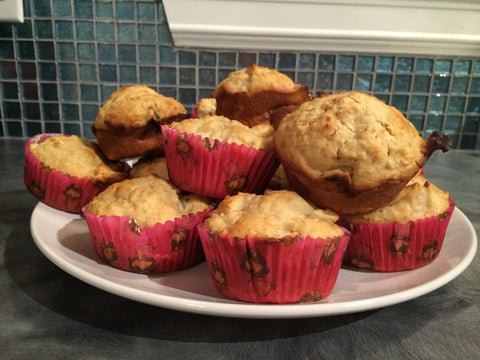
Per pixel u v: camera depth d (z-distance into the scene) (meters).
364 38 0.47
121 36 0.48
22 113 0.51
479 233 0.28
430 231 0.21
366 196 0.20
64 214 0.27
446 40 0.48
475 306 0.19
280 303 0.18
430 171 0.46
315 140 0.20
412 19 0.47
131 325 0.17
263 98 0.25
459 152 0.54
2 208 0.30
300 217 0.19
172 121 0.26
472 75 0.50
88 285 0.20
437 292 0.21
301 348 0.16
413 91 0.51
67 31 0.48
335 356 0.16
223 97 0.26
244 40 0.48
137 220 0.20
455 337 0.17
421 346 0.16
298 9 0.46
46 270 0.22
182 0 0.45
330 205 0.21
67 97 0.50
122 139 0.26
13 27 0.48
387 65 0.49
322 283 0.18
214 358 0.16
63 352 0.16
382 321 0.18
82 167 0.26
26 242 0.25
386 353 0.16
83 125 0.51
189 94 0.50
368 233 0.21
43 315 0.18
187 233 0.21
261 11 0.46
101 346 0.16
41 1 0.47
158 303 0.16
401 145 0.19
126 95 0.27
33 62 0.49
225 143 0.22
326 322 0.18
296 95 0.25
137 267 0.21
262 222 0.18
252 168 0.22
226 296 0.19
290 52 0.49
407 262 0.21
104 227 0.20
